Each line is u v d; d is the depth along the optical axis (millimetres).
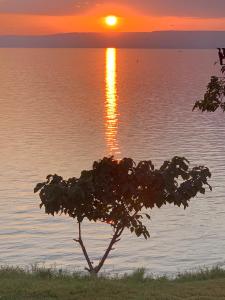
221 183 128875
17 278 21469
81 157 173625
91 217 21375
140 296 18500
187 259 73812
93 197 21062
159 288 20031
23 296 18344
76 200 20516
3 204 108875
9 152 180750
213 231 90750
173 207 106625
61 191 20250
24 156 174000
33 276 22109
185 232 89938
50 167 157125
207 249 79500
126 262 71875
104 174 20938
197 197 115188
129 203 21625
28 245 80000
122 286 19859
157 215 101188
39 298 18125
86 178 20812
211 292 19156
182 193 21109
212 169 146000
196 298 18281
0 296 18250
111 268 68688
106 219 21797
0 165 158750
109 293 18906
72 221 94125
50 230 88812
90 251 77250
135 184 21000
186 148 182500
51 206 20406
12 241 82062
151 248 79562
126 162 20922
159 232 89750
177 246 81000
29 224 92688
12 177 141625
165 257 74875
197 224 95312
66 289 19109
